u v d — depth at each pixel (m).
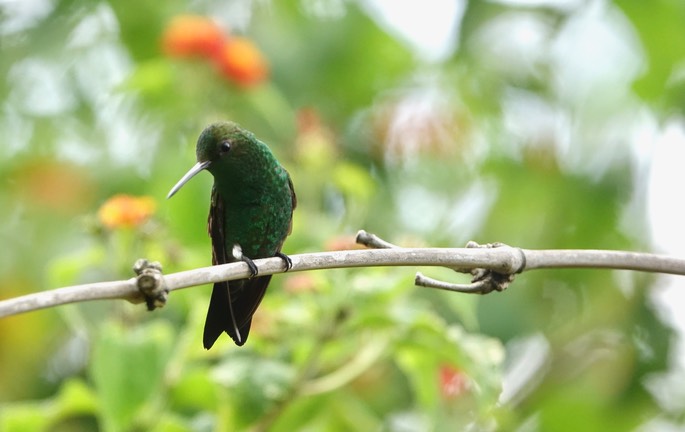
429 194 12.01
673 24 11.77
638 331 12.24
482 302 11.32
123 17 12.28
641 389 12.23
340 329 8.11
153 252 8.80
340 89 12.54
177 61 10.99
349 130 12.41
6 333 10.85
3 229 11.24
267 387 8.05
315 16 12.66
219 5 12.91
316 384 8.26
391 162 12.24
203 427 8.38
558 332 12.24
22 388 11.09
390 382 10.68
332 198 12.02
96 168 11.45
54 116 11.79
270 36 12.50
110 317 8.95
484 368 8.07
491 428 9.98
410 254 6.66
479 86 12.72
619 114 11.76
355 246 8.70
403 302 8.61
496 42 12.77
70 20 12.20
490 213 12.31
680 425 12.42
